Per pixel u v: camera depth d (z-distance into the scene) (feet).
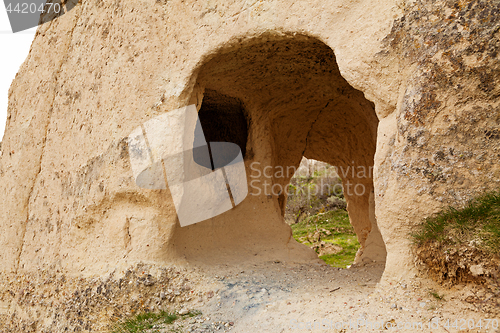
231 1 12.06
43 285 15.92
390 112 9.84
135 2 14.17
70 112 16.92
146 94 13.55
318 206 50.62
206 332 10.16
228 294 12.08
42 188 17.92
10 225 19.30
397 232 9.53
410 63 9.30
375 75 9.78
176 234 14.21
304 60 14.82
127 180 13.67
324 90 17.94
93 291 13.57
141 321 11.93
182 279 12.96
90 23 16.46
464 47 8.54
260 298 11.48
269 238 17.22
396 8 9.52
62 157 16.96
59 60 18.22
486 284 8.01
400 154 9.34
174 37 13.15
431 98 8.91
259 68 15.17
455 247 8.41
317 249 34.09
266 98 17.87
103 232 14.52
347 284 12.14
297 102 18.84
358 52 9.99
